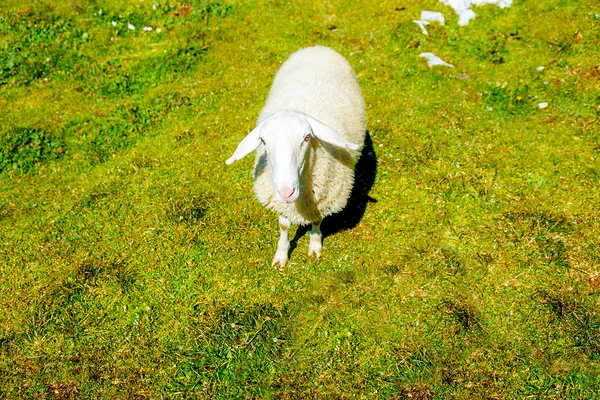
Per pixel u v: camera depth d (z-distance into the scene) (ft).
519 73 9.16
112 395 5.27
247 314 5.85
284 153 4.56
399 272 6.18
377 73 9.43
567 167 7.22
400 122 8.27
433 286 6.01
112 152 8.14
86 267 6.40
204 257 6.50
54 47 10.28
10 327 5.83
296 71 6.69
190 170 7.70
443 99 8.71
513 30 10.12
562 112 8.18
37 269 6.41
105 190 7.43
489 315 5.70
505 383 5.14
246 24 11.12
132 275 6.32
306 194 5.50
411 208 6.93
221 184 7.46
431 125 8.18
